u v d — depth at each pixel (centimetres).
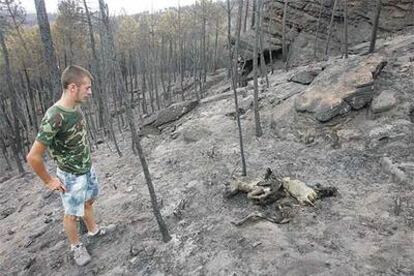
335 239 365
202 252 384
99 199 588
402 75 654
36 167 355
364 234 367
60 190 379
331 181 477
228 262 358
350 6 1085
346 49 866
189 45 2275
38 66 1784
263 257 353
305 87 751
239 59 1312
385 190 436
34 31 1830
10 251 532
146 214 490
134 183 610
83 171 394
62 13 1442
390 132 541
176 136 786
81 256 423
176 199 507
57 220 577
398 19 1016
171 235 426
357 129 575
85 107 1397
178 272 369
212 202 475
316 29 1163
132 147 802
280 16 1230
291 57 1191
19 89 1967
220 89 1502
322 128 596
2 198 888
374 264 326
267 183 454
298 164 534
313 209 416
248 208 440
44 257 467
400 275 311
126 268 397
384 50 800
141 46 2042
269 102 752
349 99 598
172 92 1938
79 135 379
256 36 642
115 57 591
